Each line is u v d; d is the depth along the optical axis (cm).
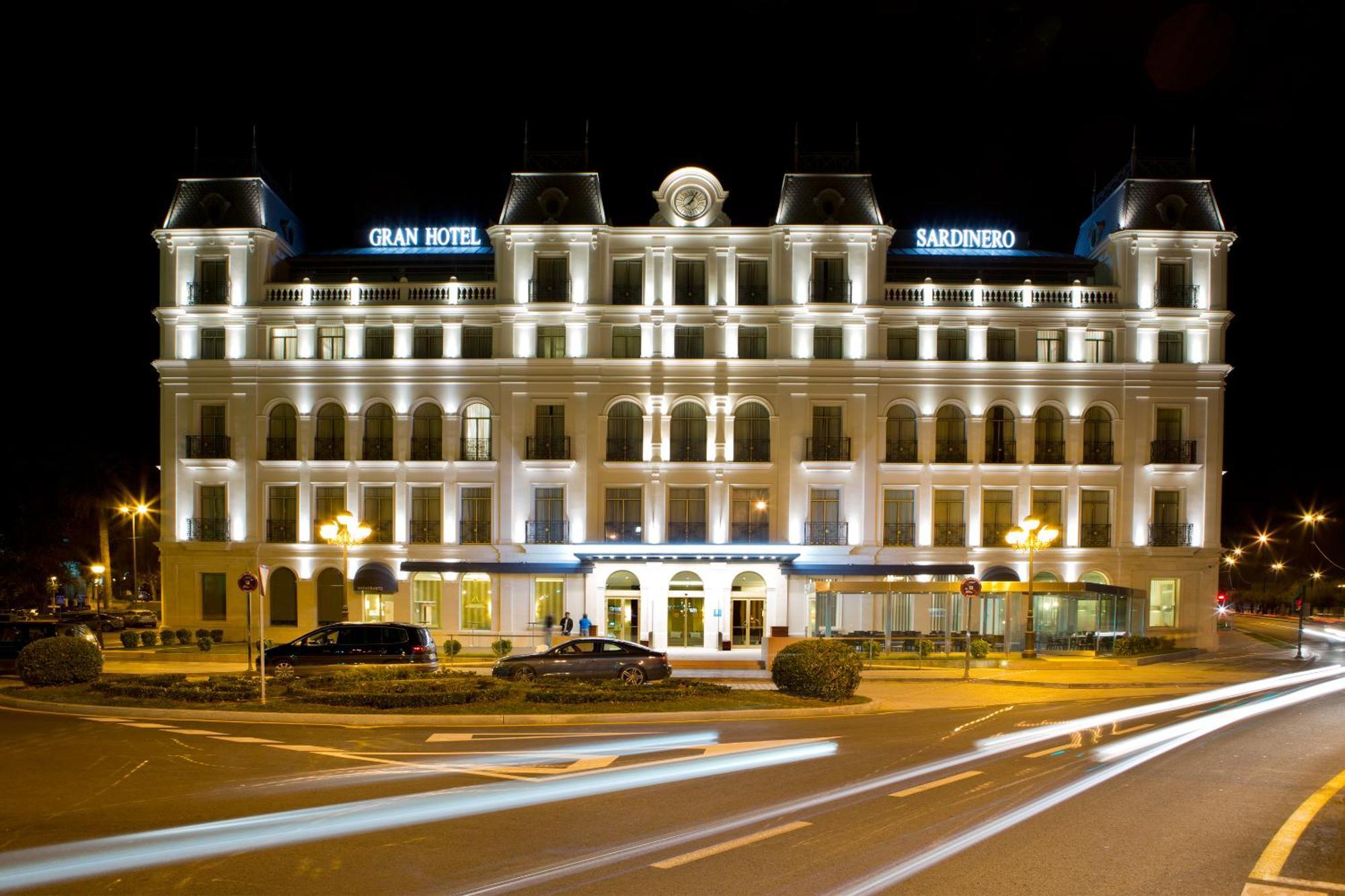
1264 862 1109
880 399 4762
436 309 4806
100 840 1175
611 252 4838
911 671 3759
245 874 1039
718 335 4784
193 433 4847
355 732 2039
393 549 4759
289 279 5081
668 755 1770
